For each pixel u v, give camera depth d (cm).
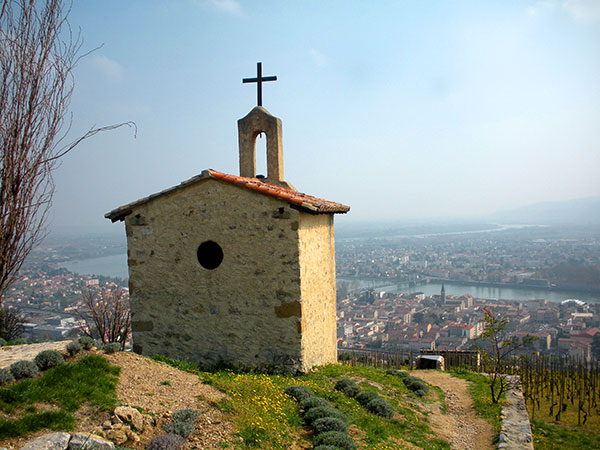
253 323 1034
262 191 1012
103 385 662
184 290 1075
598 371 1791
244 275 1039
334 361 1310
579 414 1275
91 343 797
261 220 1027
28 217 807
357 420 800
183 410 642
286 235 1011
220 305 1053
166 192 1075
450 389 1199
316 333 1130
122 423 580
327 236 1248
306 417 735
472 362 1606
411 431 841
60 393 608
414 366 1683
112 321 1426
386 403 891
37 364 672
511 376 1315
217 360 1053
